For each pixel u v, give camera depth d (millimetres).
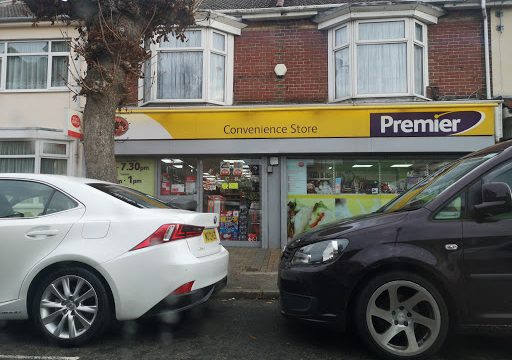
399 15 9844
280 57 10398
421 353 3738
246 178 10281
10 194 4484
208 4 11398
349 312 3936
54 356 3943
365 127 9570
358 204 10016
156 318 5105
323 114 9664
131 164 10445
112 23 6375
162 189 10414
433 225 3814
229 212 10320
